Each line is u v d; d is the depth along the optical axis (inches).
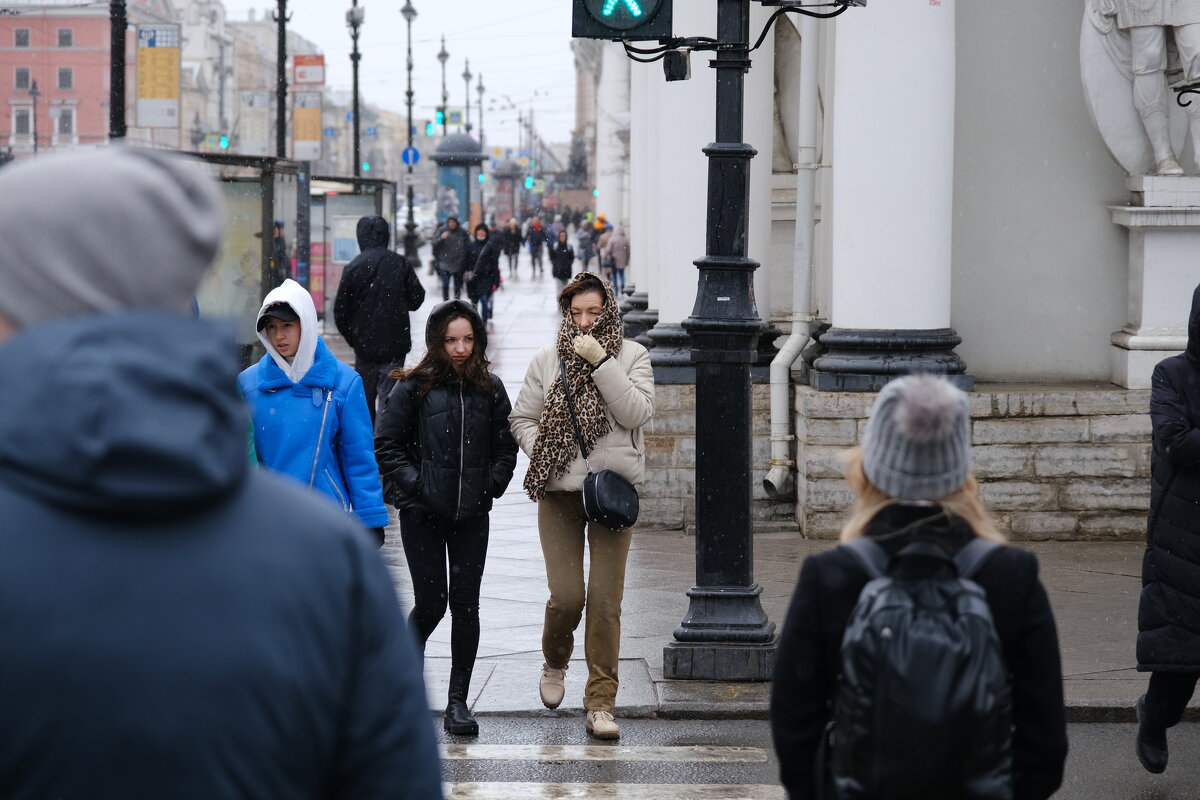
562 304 787.4
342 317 1565.0
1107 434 1233.4
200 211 205.2
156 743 187.5
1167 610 655.8
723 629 860.0
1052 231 1318.9
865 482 357.1
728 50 839.1
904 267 1217.4
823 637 339.3
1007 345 1328.7
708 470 858.8
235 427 197.9
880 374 1220.5
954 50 1221.1
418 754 211.3
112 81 2303.2
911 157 1208.2
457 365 767.1
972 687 306.2
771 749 762.2
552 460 766.5
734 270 844.0
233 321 206.4
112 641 187.9
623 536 775.1
